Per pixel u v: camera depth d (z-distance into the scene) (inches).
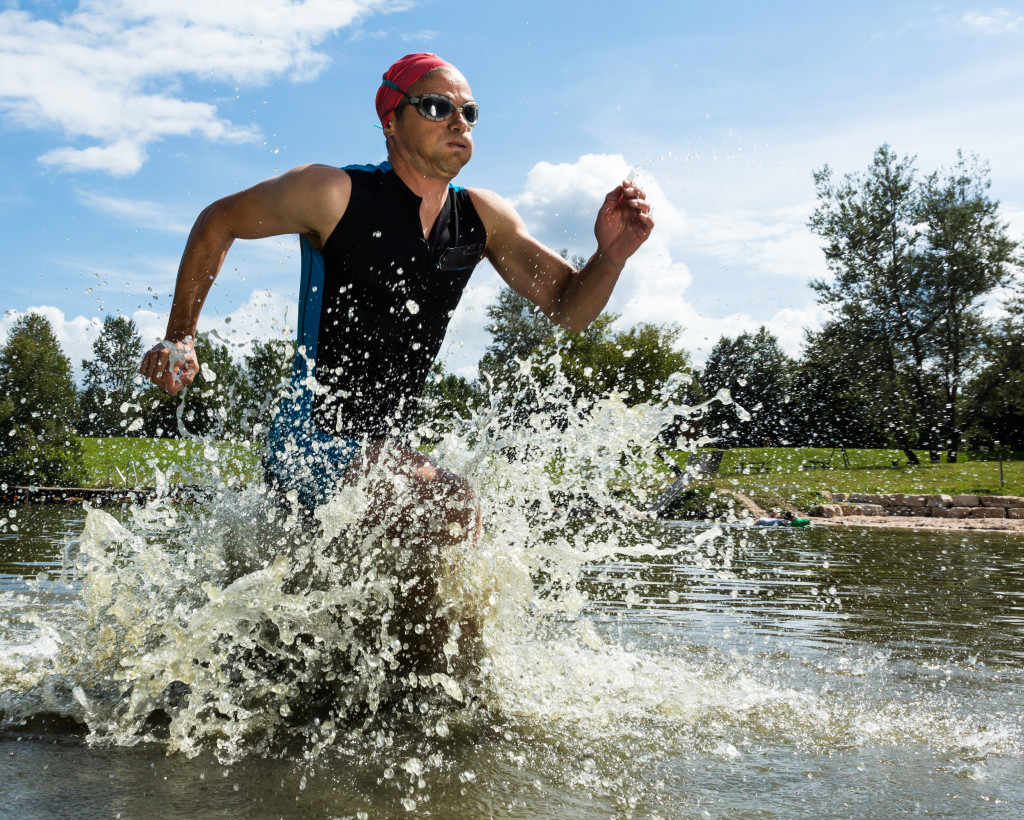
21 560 201.3
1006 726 83.9
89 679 94.2
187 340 99.9
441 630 95.1
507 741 77.4
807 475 729.6
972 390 1023.0
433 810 59.9
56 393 382.3
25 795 61.7
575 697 92.7
